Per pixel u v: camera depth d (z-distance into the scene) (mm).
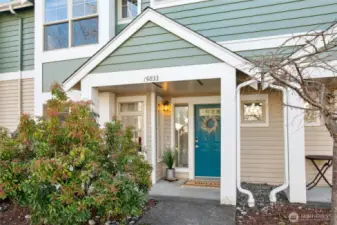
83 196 3379
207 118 7367
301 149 4926
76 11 7379
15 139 4109
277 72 3318
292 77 3141
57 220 3312
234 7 6102
